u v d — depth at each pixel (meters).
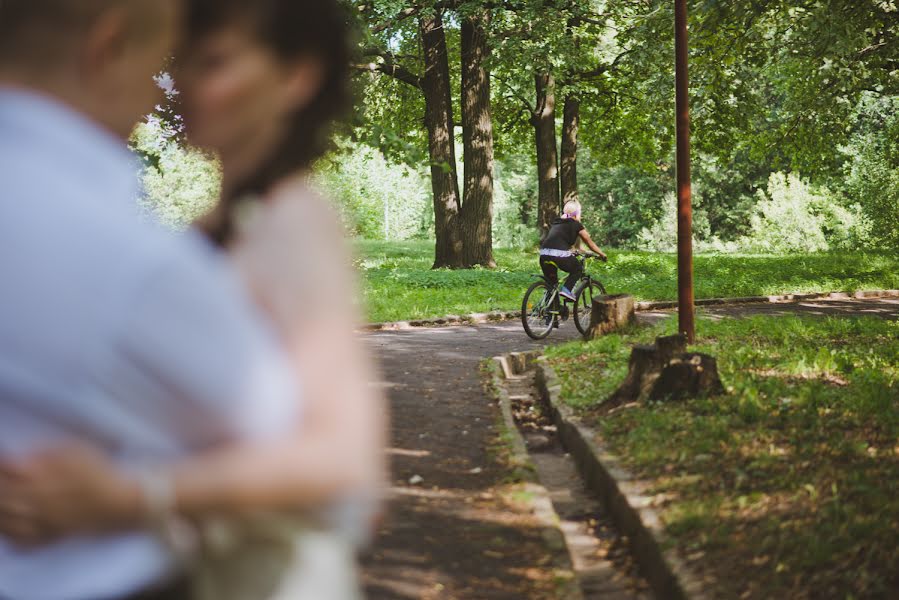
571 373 9.87
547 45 25.48
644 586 4.51
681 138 10.95
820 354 9.20
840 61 20.88
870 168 39.78
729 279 26.66
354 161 37.09
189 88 1.12
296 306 1.06
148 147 7.02
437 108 27.98
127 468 0.99
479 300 20.42
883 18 19.00
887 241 39.94
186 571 1.09
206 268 1.02
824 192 46.91
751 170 57.12
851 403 6.81
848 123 25.80
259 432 1.00
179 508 0.98
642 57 25.05
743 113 28.20
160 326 0.97
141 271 0.97
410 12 25.36
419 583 4.29
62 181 0.98
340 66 1.16
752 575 3.96
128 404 0.99
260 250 1.08
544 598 4.20
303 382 1.03
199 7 1.09
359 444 1.03
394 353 12.80
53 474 0.96
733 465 5.50
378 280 23.84
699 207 60.28
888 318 17.66
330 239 1.11
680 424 6.68
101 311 0.96
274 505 0.99
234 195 1.15
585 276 14.62
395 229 66.12
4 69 1.04
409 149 9.08
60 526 0.98
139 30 1.04
